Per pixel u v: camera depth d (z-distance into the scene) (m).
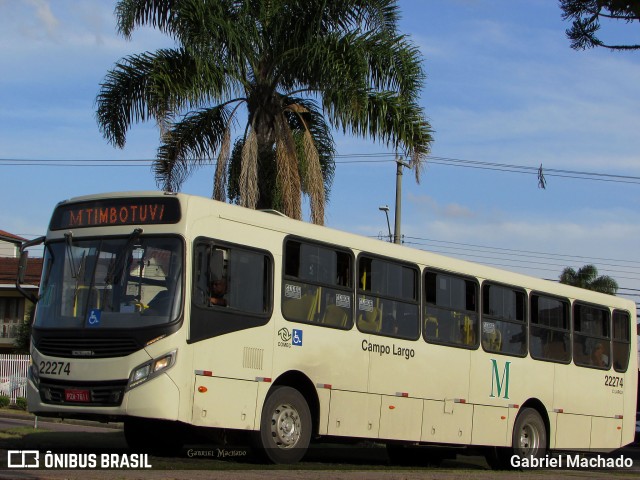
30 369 12.86
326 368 14.19
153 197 12.76
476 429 17.14
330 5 21.08
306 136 21.56
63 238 13.19
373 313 15.20
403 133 20.72
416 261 16.23
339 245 14.77
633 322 21.67
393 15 21.31
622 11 7.73
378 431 15.04
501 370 17.78
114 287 12.48
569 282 58.75
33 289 47.84
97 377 12.16
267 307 13.36
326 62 20.08
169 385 11.91
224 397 12.57
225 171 21.64
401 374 15.56
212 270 12.56
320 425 14.05
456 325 16.92
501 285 18.12
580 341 20.00
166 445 14.80
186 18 20.11
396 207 37.12
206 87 20.34
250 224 13.34
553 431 19.05
